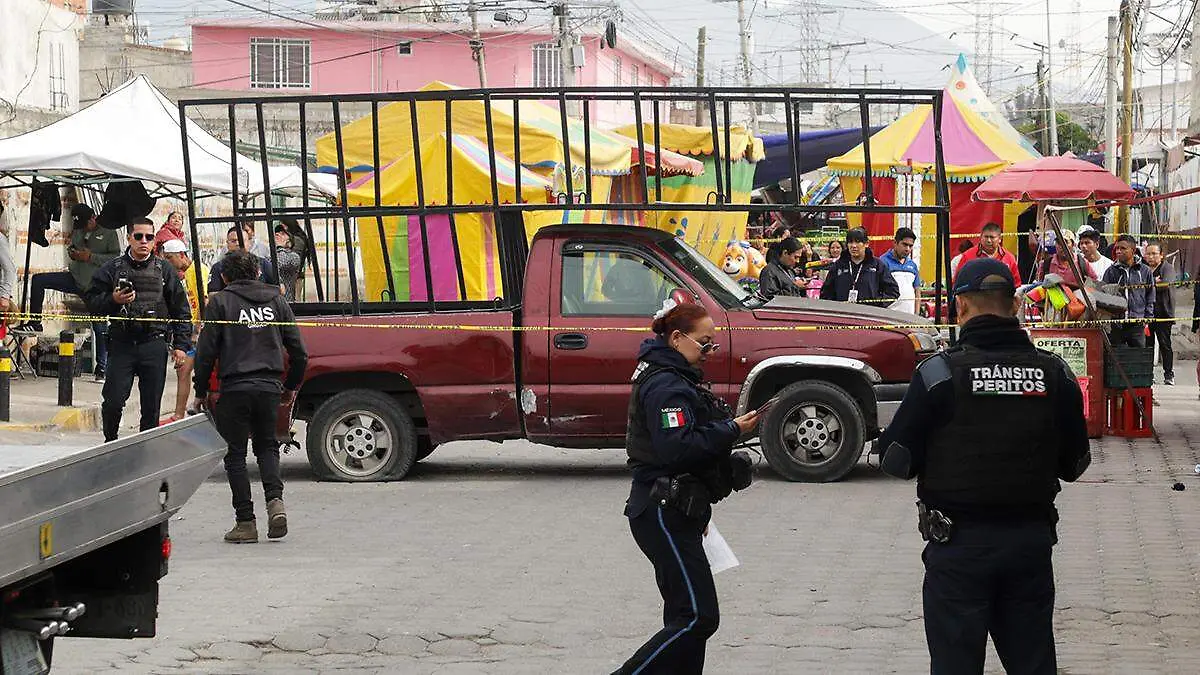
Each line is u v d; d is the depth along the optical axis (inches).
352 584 352.2
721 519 432.1
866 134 499.8
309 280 1208.8
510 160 781.9
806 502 461.4
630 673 238.1
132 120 739.4
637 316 498.6
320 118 1856.5
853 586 346.9
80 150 697.6
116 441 212.4
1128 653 291.1
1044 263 736.3
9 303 649.0
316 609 327.3
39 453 235.0
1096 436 606.2
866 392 499.5
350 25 2450.8
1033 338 607.5
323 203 1234.6
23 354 799.1
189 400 753.6
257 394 406.6
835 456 496.7
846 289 636.1
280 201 1226.0
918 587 345.7
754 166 1047.0
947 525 209.6
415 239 752.3
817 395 494.9
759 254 949.8
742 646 296.0
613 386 497.0
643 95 496.7
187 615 322.3
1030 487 207.8
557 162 769.6
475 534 414.3
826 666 282.0
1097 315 609.3
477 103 786.2
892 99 499.5
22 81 1008.2
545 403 498.6
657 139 499.2
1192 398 776.3
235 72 2453.2
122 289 488.7
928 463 211.5
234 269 413.1
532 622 315.6
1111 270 756.6
